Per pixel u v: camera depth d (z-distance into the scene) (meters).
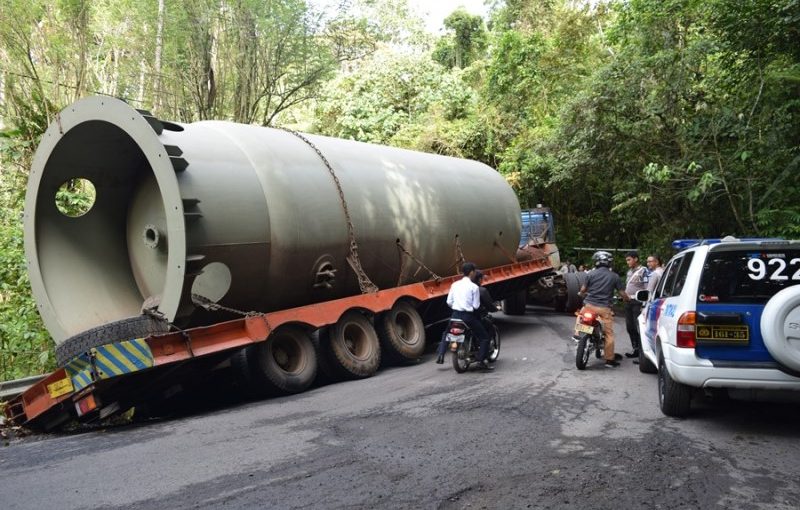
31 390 7.45
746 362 5.80
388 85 27.55
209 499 4.50
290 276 9.15
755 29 12.66
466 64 36.34
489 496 4.47
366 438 6.02
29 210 8.78
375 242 10.69
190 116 17.27
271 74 17.67
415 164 12.72
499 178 15.71
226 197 8.25
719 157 14.15
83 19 14.50
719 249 6.05
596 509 4.21
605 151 16.11
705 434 5.98
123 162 8.95
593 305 9.76
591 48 23.89
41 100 13.62
